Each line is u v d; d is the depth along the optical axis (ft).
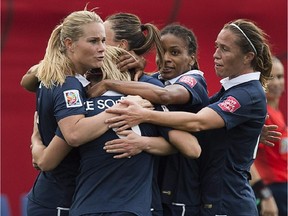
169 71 55.21
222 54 53.78
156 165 52.60
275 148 82.02
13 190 84.99
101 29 49.80
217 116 51.88
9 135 85.40
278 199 82.38
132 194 48.83
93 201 48.78
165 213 54.34
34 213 53.06
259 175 78.64
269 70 55.47
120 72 51.49
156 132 51.01
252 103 53.06
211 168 54.13
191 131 51.19
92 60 49.67
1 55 84.89
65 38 49.98
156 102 50.96
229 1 90.58
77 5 85.97
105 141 49.24
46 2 85.15
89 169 49.49
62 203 52.24
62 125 49.32
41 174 53.83
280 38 93.61
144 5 88.28
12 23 84.84
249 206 54.44
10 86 85.35
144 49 53.11
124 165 49.14
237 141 53.67
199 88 53.57
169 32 55.31
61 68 50.11
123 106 49.55
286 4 93.04
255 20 92.27
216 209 53.67
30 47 85.56
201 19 90.07
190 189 54.19
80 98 49.62
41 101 51.39
